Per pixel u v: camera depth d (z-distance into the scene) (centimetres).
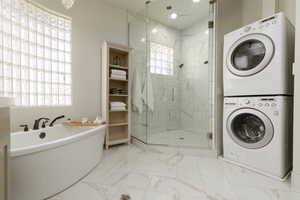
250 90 165
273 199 121
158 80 311
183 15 282
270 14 206
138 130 287
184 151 223
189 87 315
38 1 200
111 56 269
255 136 173
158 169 175
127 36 295
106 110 246
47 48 216
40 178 122
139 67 293
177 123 331
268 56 151
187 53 321
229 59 184
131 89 286
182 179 153
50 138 194
